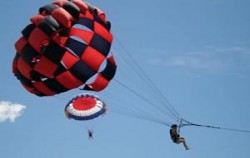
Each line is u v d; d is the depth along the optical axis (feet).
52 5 390.01
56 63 389.39
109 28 404.98
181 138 387.75
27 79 395.34
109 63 404.98
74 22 391.65
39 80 398.42
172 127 387.75
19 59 391.45
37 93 403.75
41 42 381.60
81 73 395.34
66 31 396.98
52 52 388.37
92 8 400.47
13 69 404.36
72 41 398.21
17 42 393.70
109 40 401.70
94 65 395.34
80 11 392.06
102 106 458.50
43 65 388.16
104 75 404.36
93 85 402.11
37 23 386.52
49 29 379.55
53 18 382.83
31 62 385.91
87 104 457.68
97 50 396.98
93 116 452.76
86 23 398.21
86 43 396.57
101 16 401.08
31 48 384.27
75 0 394.93
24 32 392.06
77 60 396.16
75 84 396.98
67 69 395.96
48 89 398.83
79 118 453.17
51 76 391.65
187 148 387.75
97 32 398.42
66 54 397.80
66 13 382.83
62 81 395.55
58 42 390.01
